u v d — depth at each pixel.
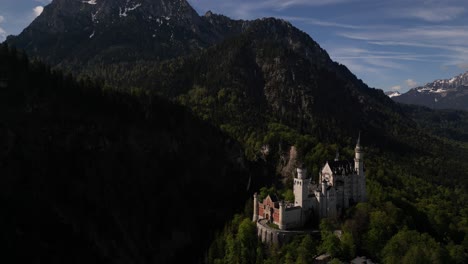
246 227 177.25
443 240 192.25
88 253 174.12
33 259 156.62
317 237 167.88
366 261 155.00
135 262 187.88
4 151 175.12
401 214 183.50
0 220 157.88
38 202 173.62
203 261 194.12
